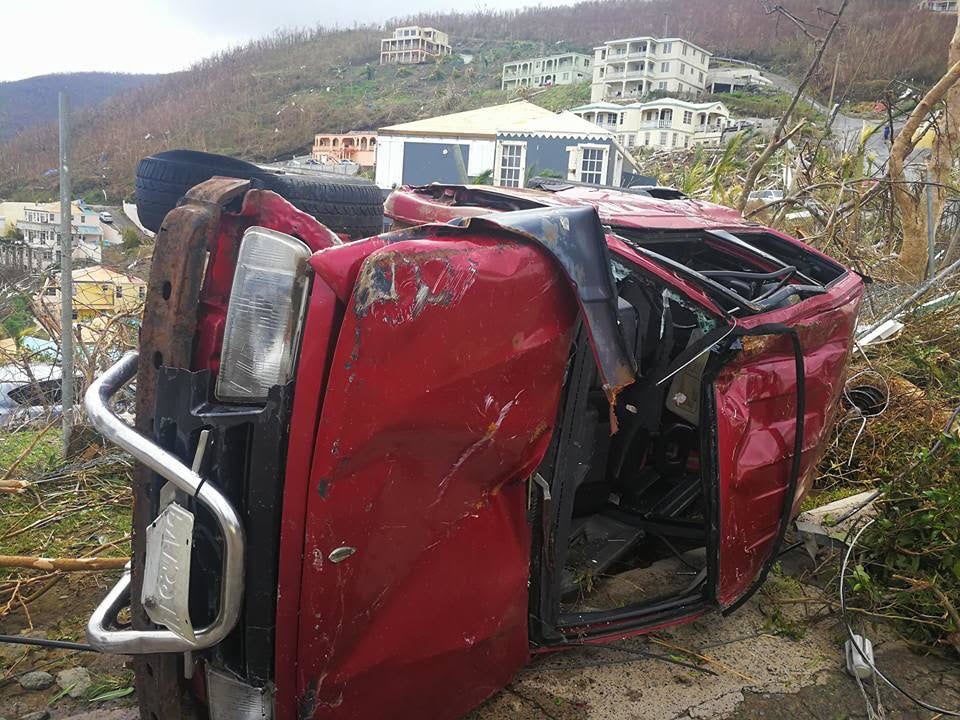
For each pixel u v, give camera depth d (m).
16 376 5.28
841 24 8.75
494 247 1.98
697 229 3.38
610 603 3.05
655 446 3.55
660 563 3.39
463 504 2.05
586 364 2.38
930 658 3.03
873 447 4.80
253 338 1.91
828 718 2.62
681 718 2.53
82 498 4.12
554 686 2.62
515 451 2.10
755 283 3.06
